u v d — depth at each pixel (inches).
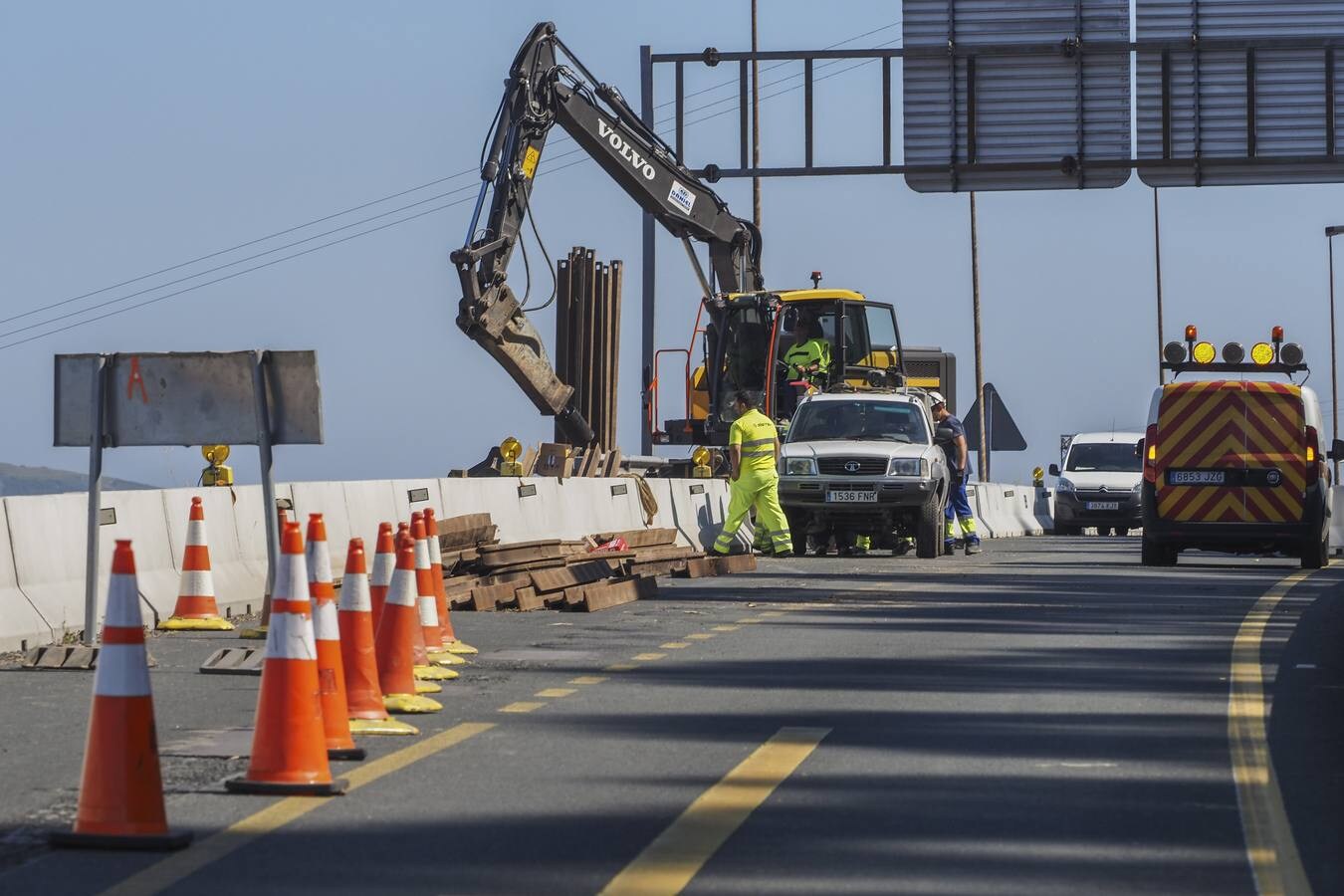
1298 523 3225.9
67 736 1293.1
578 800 1061.1
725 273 4397.1
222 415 1830.7
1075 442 5910.4
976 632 1982.0
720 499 3831.2
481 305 3663.9
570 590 2278.5
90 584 1828.2
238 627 2015.3
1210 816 1023.0
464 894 854.5
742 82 4079.7
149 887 863.1
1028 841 962.7
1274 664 1689.2
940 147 3873.0
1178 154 3806.6
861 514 3570.4
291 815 1018.1
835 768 1164.5
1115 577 2925.7
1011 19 3823.8
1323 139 3789.4
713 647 1840.6
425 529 1796.3
